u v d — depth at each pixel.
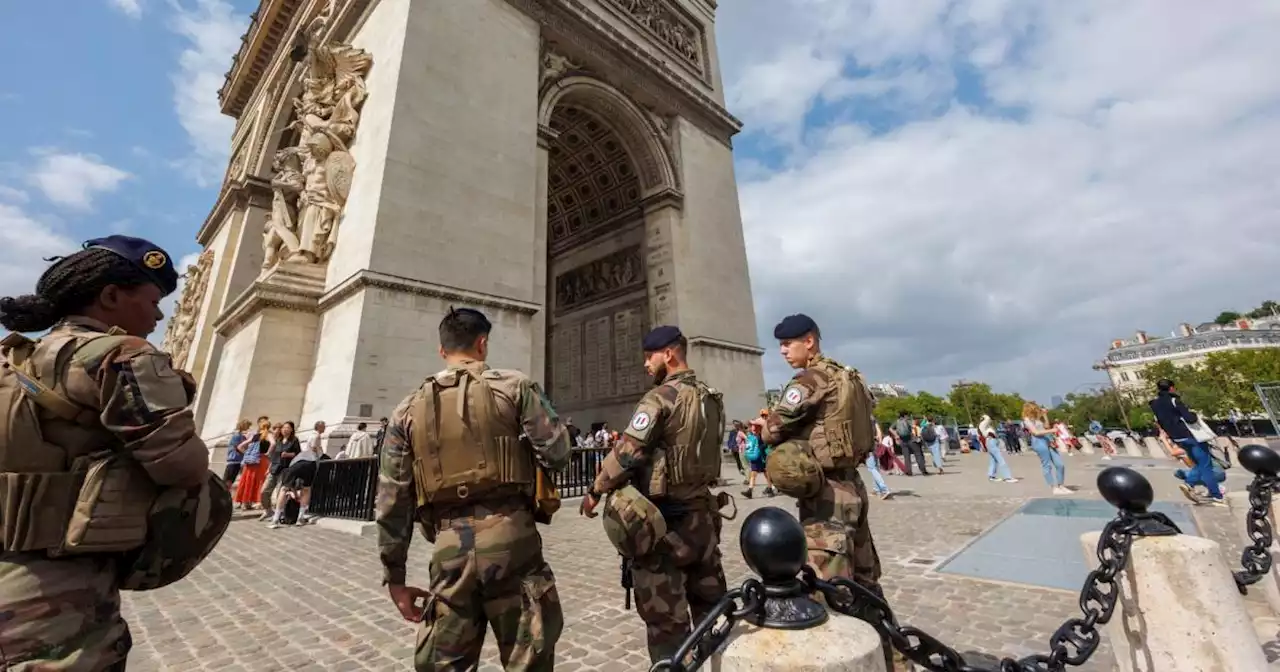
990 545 7.47
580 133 27.59
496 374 2.86
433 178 16.69
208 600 6.30
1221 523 7.79
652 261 26.25
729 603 1.76
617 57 25.52
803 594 1.84
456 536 2.52
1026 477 16.39
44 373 1.79
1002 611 5.00
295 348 16.36
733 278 28.38
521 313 17.89
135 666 4.45
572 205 31.16
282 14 31.34
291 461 12.97
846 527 3.61
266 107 30.84
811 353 4.37
